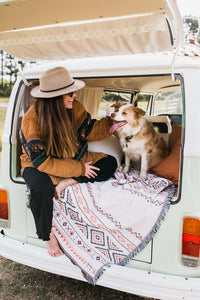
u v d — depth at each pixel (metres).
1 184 2.30
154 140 2.33
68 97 2.08
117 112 2.22
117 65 1.95
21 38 2.21
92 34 2.02
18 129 2.28
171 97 4.16
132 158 2.41
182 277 1.75
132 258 1.87
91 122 2.44
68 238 2.03
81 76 2.08
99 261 1.92
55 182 2.03
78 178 2.09
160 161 2.39
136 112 2.22
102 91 3.49
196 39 2.54
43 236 1.94
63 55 2.61
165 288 1.72
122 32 1.93
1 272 2.74
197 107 1.73
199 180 1.71
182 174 1.73
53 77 1.95
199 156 1.70
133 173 2.38
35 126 2.01
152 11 1.62
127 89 3.71
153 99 4.21
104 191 1.96
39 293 2.42
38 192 1.92
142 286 1.77
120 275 1.81
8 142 2.23
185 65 1.78
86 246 1.99
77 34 2.05
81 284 2.55
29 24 1.93
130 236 1.87
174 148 2.32
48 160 1.97
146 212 1.81
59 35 2.10
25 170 2.09
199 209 1.72
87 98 3.31
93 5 1.53
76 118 2.32
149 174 2.33
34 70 2.26
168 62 1.83
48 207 1.94
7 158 2.24
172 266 1.79
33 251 2.10
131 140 2.28
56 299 2.35
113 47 2.33
